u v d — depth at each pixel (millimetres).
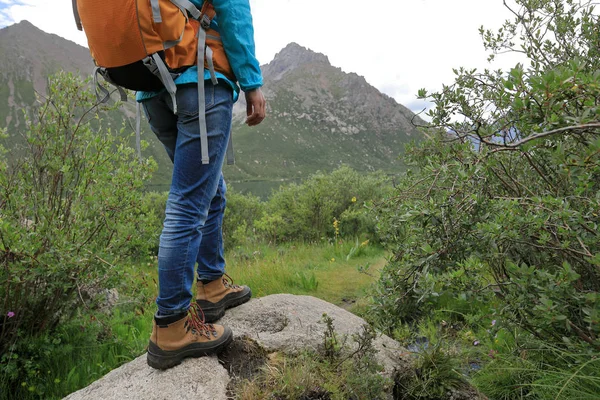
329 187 10406
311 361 1867
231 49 1676
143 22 1425
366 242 7434
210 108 1667
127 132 3273
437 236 2000
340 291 4824
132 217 3340
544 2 2809
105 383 1771
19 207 2906
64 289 2889
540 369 2078
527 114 1645
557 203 1601
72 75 3115
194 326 1838
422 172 2525
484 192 2033
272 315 2342
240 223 10648
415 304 2230
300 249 8070
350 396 1729
